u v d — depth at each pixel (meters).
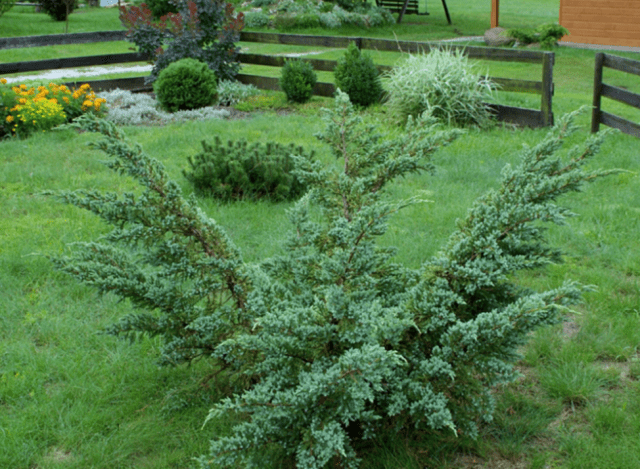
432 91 9.33
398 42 11.06
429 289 2.81
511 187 2.99
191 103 10.85
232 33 12.34
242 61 12.96
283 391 2.55
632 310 3.94
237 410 2.35
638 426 2.84
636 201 5.82
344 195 3.17
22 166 7.21
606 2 20.83
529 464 2.71
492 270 2.70
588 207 5.71
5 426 2.97
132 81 12.75
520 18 33.66
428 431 2.86
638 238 5.02
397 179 6.60
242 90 11.84
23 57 17.59
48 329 3.85
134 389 3.27
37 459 2.77
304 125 9.36
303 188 6.33
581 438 2.80
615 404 3.02
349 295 2.54
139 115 10.17
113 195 2.85
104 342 3.71
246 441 2.34
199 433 2.91
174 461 2.75
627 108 11.46
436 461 2.72
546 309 2.36
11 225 5.46
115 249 3.16
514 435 2.84
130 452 2.82
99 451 2.79
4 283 4.42
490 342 2.56
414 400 2.60
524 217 2.62
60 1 26.19
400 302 2.81
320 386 2.25
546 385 3.21
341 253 2.54
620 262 4.63
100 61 12.58
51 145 8.22
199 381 3.16
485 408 2.58
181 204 2.93
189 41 12.12
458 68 9.58
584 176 2.68
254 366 2.77
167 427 2.97
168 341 3.05
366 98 10.59
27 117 8.86
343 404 2.38
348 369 2.25
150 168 2.89
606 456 2.66
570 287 2.40
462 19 32.66
